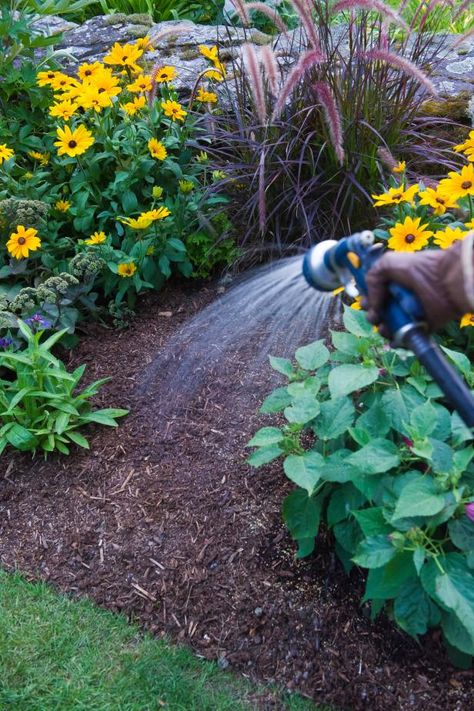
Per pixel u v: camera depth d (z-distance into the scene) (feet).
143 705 6.89
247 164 12.30
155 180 12.36
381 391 7.53
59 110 11.52
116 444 9.52
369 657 7.11
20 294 10.53
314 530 7.18
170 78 12.33
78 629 7.61
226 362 10.47
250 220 12.21
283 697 6.94
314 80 11.66
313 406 7.06
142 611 7.75
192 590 7.80
